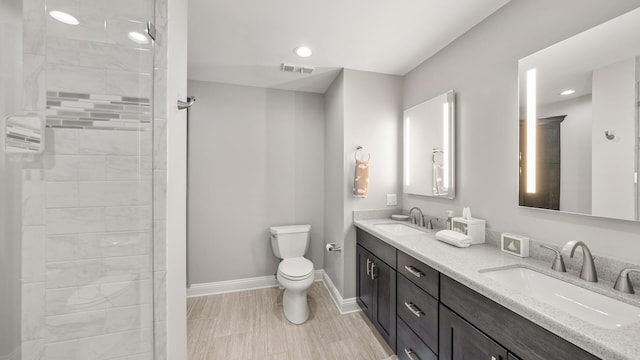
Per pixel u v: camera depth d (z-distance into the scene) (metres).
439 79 2.02
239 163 2.74
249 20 1.62
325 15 1.57
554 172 1.21
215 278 2.68
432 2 1.45
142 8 0.97
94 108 0.94
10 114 0.88
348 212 2.35
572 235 1.15
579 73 1.12
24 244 0.90
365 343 1.87
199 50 2.01
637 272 0.94
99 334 0.96
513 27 1.42
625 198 0.97
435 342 1.31
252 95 2.78
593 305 0.96
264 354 1.75
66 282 0.93
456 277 1.12
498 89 1.51
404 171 2.45
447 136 1.91
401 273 1.63
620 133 0.99
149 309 0.99
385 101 2.45
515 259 1.30
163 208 1.00
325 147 2.93
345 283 2.35
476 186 1.68
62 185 0.92
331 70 2.38
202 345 1.84
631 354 0.59
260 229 2.81
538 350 0.81
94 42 0.93
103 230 0.95
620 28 0.99
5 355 0.89
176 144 1.14
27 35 0.88
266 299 2.54
